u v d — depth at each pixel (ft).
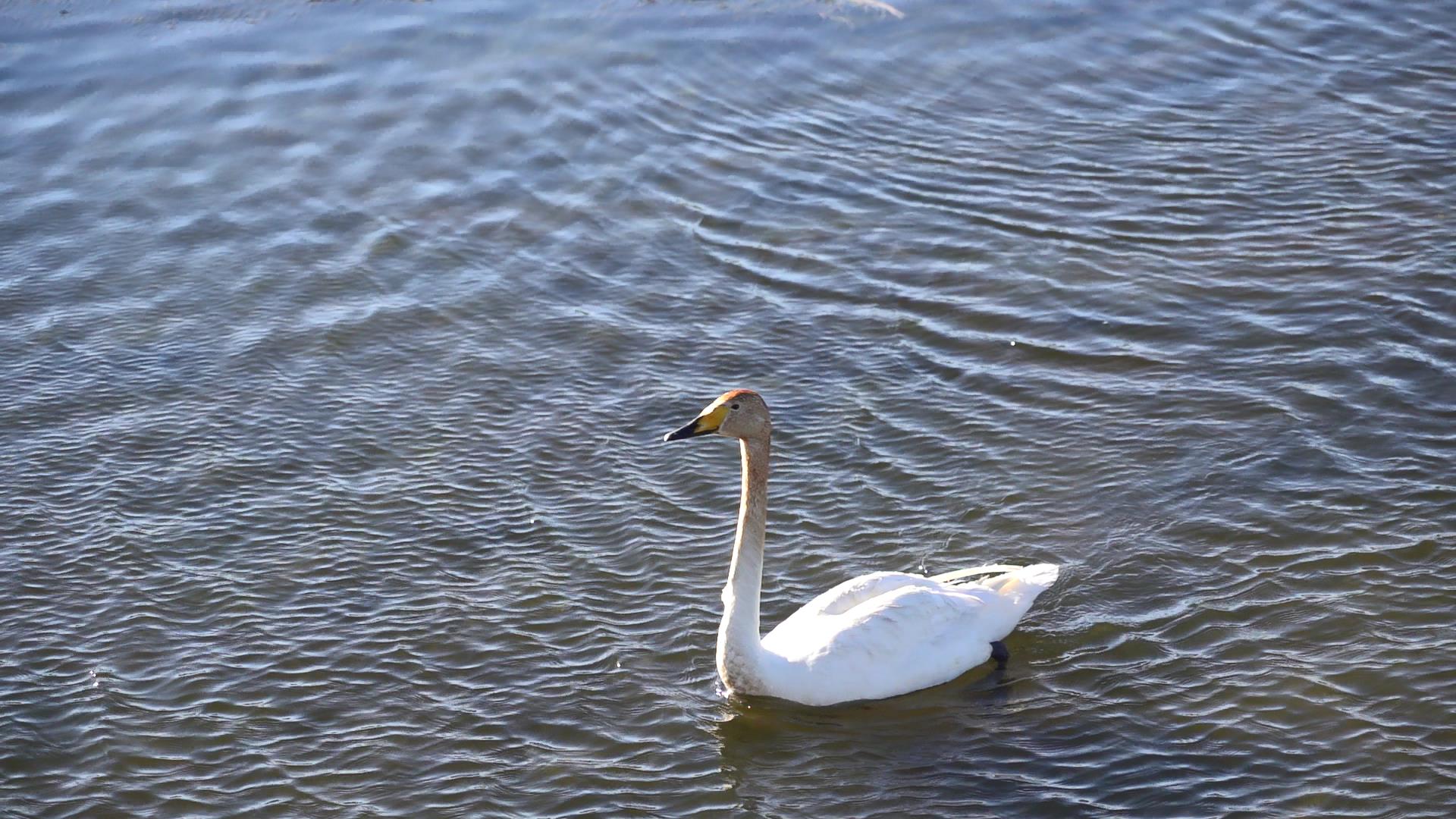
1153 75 84.58
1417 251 65.21
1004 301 64.18
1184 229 69.00
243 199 75.72
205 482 54.13
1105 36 89.10
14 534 51.24
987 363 59.72
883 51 88.17
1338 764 38.75
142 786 39.91
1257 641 43.57
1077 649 44.01
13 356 62.95
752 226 71.87
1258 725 40.37
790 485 52.60
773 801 38.88
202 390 60.29
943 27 90.53
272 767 40.52
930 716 41.65
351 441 56.44
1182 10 91.97
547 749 41.04
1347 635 43.45
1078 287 64.69
